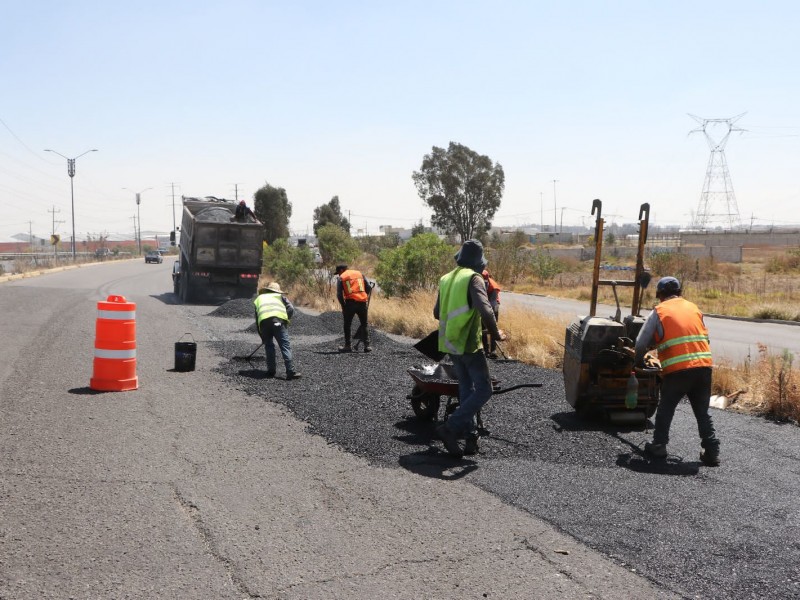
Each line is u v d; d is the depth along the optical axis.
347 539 4.29
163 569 3.80
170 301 23.91
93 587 3.57
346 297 12.40
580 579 3.84
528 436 6.88
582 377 7.35
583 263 55.78
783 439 7.31
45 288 27.55
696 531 4.60
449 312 6.03
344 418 7.37
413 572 3.86
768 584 3.87
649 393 7.43
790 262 47.06
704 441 6.24
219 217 24.11
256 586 3.64
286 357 9.65
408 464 5.87
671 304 6.41
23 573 3.69
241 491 5.08
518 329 13.48
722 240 79.00
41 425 6.70
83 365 10.21
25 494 4.84
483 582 3.77
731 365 10.85
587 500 5.12
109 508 4.66
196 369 10.21
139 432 6.58
